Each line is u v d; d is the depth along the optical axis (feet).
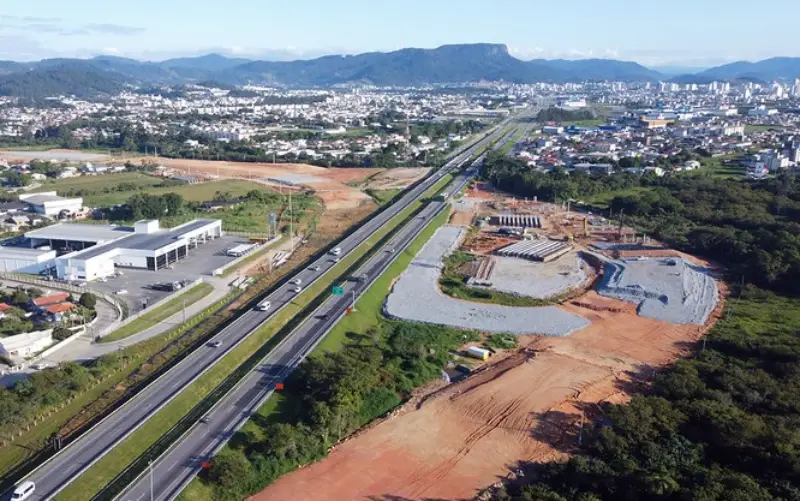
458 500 238.48
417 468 258.57
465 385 333.62
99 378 315.99
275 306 417.69
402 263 549.54
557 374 343.67
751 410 292.61
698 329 416.67
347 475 252.01
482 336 404.36
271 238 611.88
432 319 427.33
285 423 278.26
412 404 312.09
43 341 354.13
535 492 234.38
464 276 529.04
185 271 501.97
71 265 470.39
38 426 275.18
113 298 434.71
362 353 353.10
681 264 550.36
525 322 426.92
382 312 438.81
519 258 582.76
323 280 478.59
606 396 319.88
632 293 482.69
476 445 275.59
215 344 352.08
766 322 423.23
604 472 244.22
